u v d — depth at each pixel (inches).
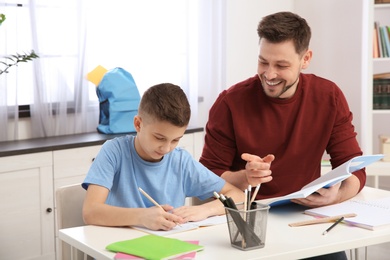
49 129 148.6
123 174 80.7
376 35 175.0
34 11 143.1
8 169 125.3
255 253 64.1
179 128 75.3
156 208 72.8
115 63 160.2
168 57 169.3
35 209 130.2
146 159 81.6
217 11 182.4
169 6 168.1
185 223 74.6
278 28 82.4
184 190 84.9
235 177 87.7
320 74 204.2
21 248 128.6
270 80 84.8
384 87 175.9
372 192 91.7
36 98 146.3
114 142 81.7
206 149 94.9
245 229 64.5
